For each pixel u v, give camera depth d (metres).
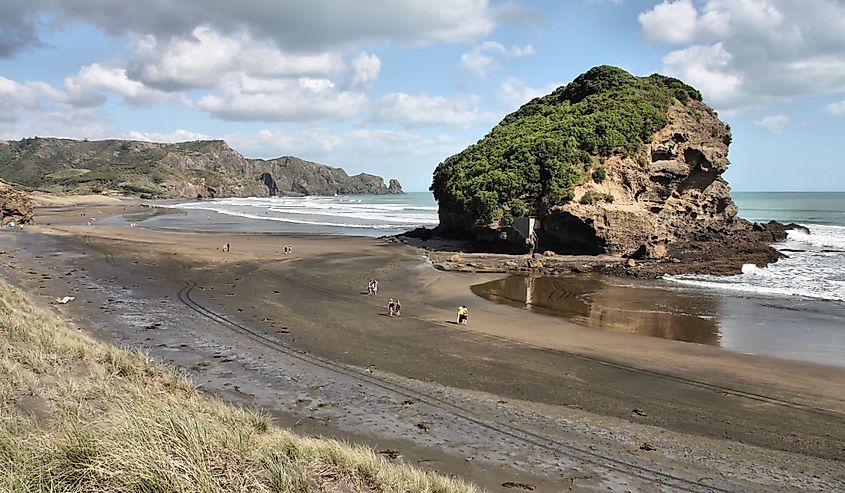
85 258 44.53
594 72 73.56
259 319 26.94
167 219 95.50
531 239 52.78
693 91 66.94
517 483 11.71
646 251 49.81
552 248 53.72
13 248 49.22
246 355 20.91
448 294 35.72
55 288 32.41
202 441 7.92
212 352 21.11
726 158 64.06
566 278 42.44
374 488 8.58
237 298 31.81
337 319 27.55
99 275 37.38
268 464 7.83
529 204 53.84
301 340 23.45
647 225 50.12
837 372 20.88
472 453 13.13
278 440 9.59
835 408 17.41
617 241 50.12
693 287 38.75
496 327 26.94
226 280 37.34
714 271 44.28
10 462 6.57
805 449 14.48
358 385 17.95
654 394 18.20
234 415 11.46
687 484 12.24
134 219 94.94
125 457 6.82
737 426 15.83
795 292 36.59
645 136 57.88
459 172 62.66
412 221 93.12
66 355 13.73
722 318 29.69
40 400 10.05
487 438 14.11
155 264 42.81
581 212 50.44
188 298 31.28
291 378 18.39
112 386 11.74
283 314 28.23
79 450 6.98
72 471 6.62
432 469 12.09
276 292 34.03
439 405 16.38
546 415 16.03
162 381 13.92
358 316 28.36
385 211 121.62
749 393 18.53
